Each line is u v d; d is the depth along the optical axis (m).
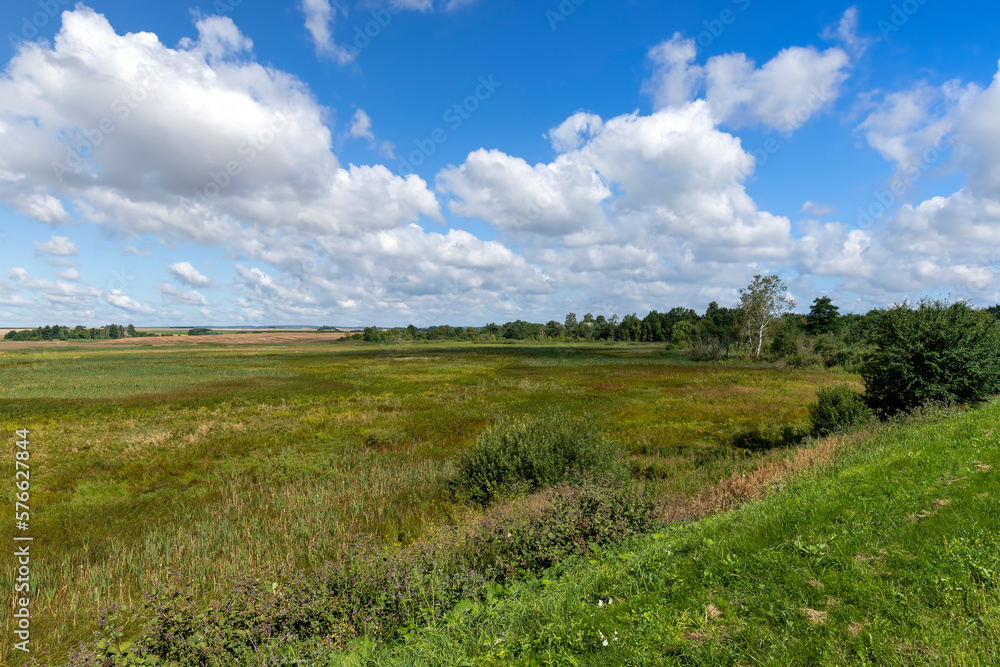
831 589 3.76
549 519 6.56
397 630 4.59
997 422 9.20
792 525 5.19
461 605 4.65
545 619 4.01
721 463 12.71
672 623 3.61
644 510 7.10
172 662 4.16
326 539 8.35
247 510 10.22
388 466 13.62
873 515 5.11
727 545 4.86
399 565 5.49
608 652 3.36
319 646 4.12
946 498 5.30
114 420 20.72
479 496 10.19
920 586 3.63
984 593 3.42
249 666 4.05
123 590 6.82
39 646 5.52
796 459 10.09
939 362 13.91
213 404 25.30
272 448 15.96
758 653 3.14
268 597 5.09
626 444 16.03
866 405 15.55
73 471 13.21
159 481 12.48
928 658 2.86
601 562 5.54
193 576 7.11
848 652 3.03
